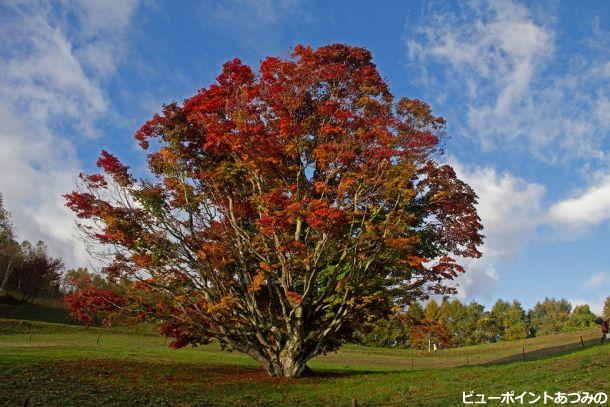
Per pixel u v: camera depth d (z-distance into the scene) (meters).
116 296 24.02
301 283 25.58
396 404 15.99
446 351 61.00
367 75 23.89
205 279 24.67
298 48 24.33
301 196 23.86
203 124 23.05
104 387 17.89
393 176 22.19
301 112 24.19
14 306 67.56
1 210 74.56
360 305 23.27
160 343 49.81
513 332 102.00
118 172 23.67
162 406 15.45
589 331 60.50
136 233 23.19
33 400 14.20
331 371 27.95
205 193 24.52
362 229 22.80
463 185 25.27
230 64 23.91
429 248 25.83
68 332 52.72
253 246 23.80
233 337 24.94
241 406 16.47
